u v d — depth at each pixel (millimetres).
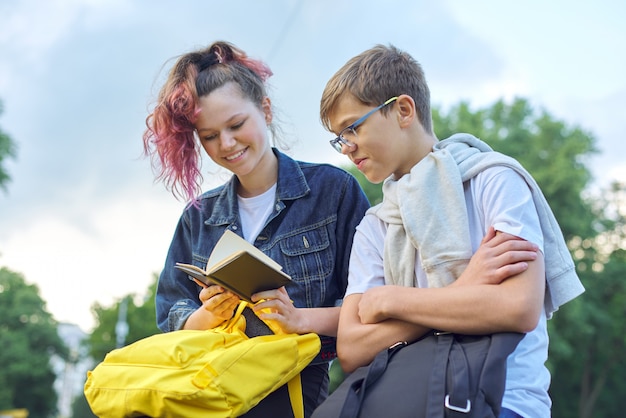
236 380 1979
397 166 2213
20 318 48969
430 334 1970
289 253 2533
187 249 2736
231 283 2035
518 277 1856
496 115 25344
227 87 2477
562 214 22750
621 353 24672
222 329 2271
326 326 2309
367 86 2168
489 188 2035
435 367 1764
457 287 1898
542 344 1998
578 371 25141
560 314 22250
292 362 2102
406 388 1771
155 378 1941
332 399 1830
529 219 1967
